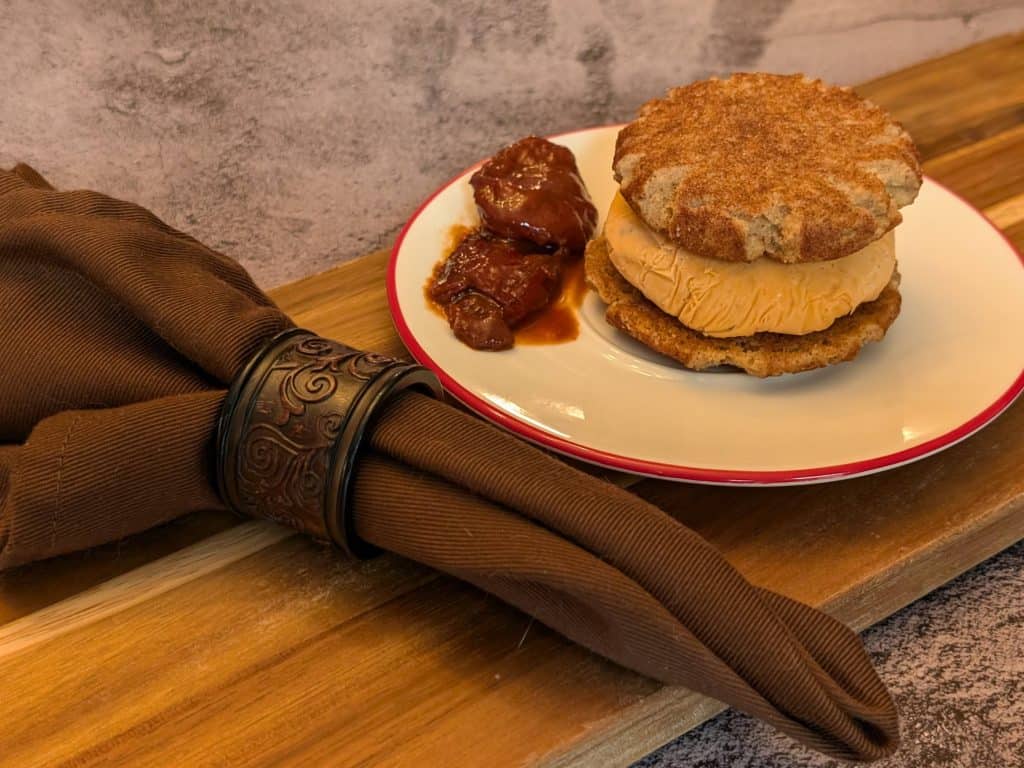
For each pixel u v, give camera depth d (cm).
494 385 31
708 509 29
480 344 32
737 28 45
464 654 25
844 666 24
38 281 28
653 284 32
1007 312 33
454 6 39
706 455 29
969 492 29
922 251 36
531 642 26
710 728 27
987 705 27
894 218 30
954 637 29
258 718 24
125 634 26
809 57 48
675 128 32
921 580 28
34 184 33
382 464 25
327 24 37
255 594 27
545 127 44
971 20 51
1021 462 30
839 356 31
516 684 25
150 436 25
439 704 25
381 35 38
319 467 25
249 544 28
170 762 24
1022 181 41
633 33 43
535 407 30
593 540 24
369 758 24
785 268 30
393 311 33
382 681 25
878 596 27
